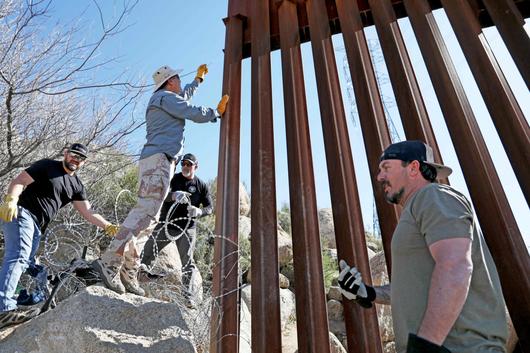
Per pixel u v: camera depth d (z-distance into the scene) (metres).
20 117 5.50
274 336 2.73
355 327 2.69
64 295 3.49
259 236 3.09
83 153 3.72
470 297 1.51
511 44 3.32
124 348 2.20
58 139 5.96
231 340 2.78
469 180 2.89
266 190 3.26
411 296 1.56
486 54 3.29
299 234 3.06
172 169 3.55
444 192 1.62
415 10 3.73
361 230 3.05
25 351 2.31
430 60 3.43
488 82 3.18
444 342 1.46
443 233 1.48
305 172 3.35
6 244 3.22
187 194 4.82
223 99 3.74
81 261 3.31
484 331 1.46
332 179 3.21
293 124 3.52
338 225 3.03
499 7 3.55
